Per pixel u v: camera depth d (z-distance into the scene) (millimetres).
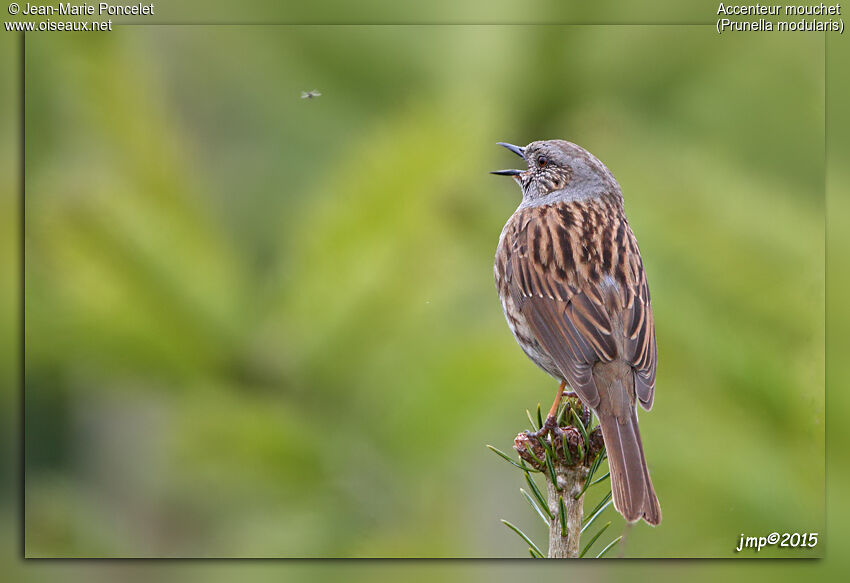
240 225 6980
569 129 7129
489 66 6855
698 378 5590
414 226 4449
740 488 5480
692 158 6332
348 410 4520
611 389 7625
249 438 4363
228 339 4344
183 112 7719
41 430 5898
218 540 4953
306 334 4418
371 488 4605
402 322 4508
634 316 7824
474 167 4797
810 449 5465
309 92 6984
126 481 5746
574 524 5727
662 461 5781
